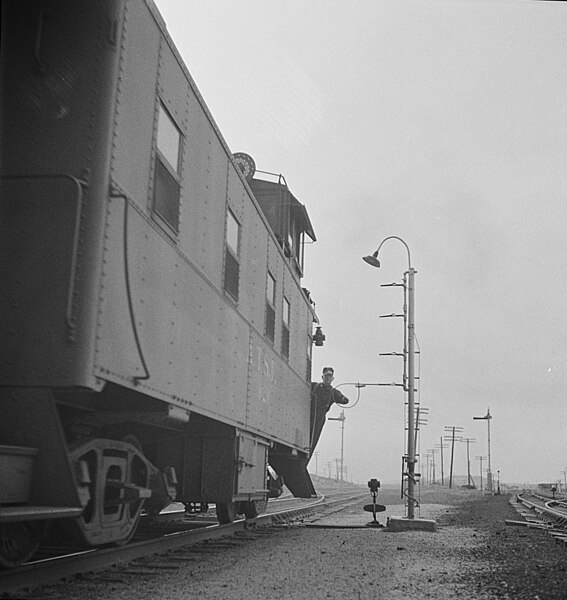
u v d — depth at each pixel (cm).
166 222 752
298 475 1755
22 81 625
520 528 1516
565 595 641
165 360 742
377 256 1584
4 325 587
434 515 1950
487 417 7925
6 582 566
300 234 1759
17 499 558
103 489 693
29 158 613
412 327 1545
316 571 773
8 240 598
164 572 730
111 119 617
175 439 1055
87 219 598
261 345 1205
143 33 693
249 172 1537
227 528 1124
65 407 680
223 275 970
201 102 879
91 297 586
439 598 628
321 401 1883
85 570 689
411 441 1462
